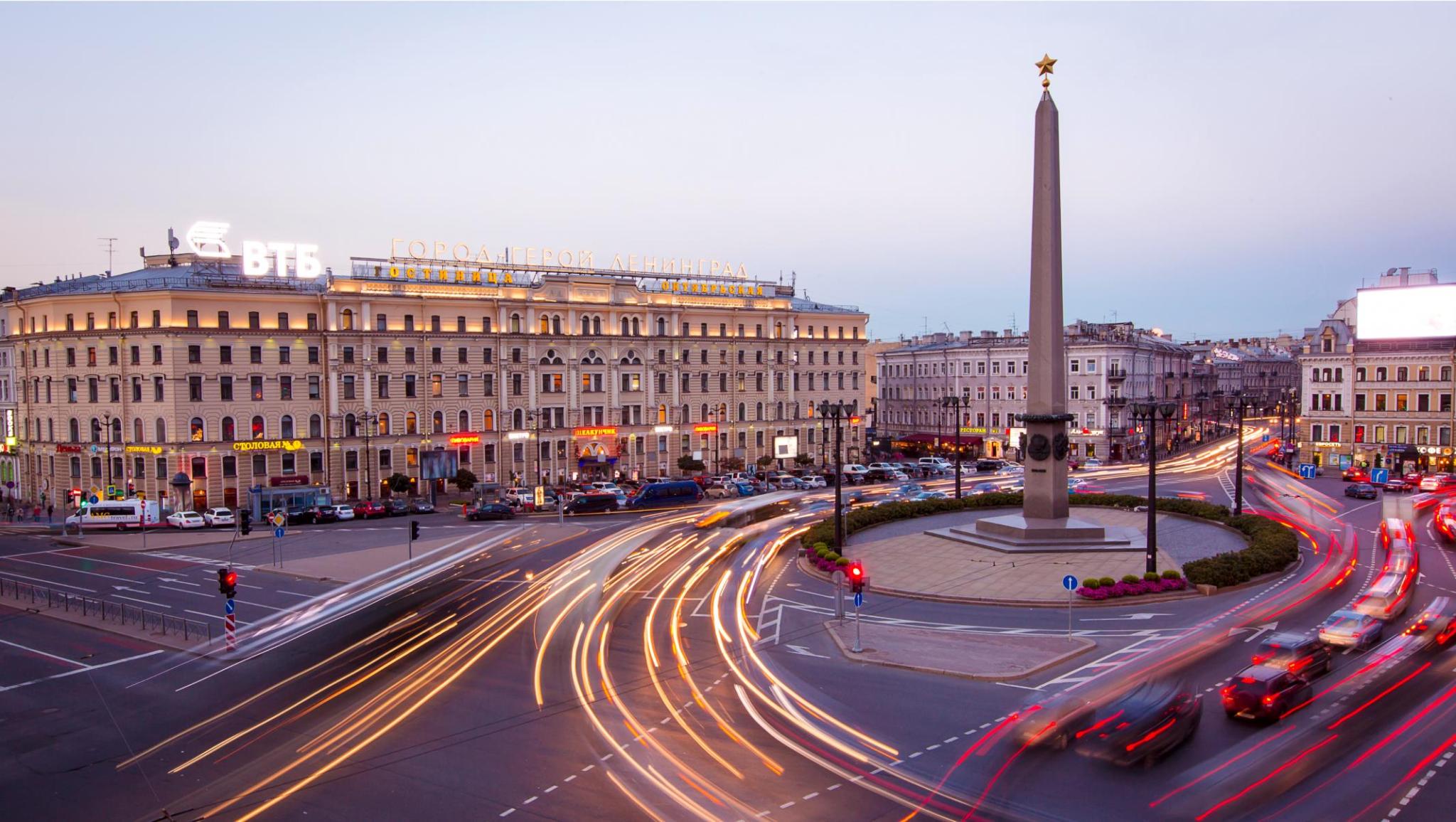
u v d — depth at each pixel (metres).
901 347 151.75
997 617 37.91
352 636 36.78
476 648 34.12
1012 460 124.31
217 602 43.66
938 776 21.73
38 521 74.31
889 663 31.05
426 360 85.75
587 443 94.31
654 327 98.62
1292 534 51.50
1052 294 50.28
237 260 92.94
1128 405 119.50
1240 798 20.34
